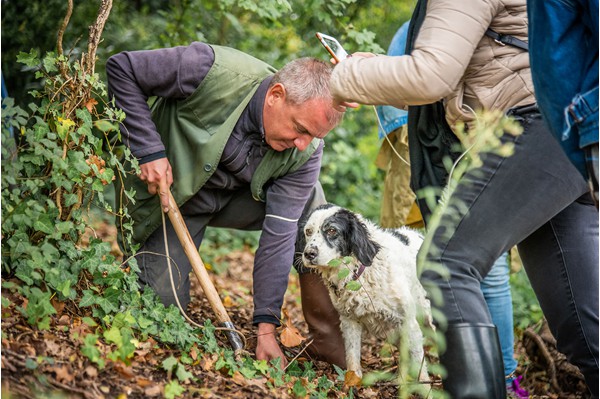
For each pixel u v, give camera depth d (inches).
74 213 116.1
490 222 96.1
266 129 126.7
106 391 92.2
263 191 140.3
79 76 116.4
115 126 117.6
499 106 98.0
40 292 102.0
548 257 112.6
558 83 80.4
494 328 97.7
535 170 95.3
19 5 221.6
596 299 109.8
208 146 129.1
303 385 116.9
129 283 117.6
